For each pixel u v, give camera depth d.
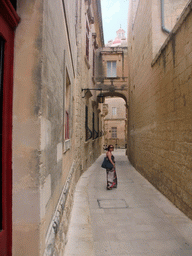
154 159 6.98
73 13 5.74
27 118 1.47
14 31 1.51
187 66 4.22
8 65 1.42
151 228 3.75
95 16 13.66
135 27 11.25
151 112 7.43
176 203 4.86
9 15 1.35
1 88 1.36
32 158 1.46
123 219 4.16
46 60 1.67
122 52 16.28
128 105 15.78
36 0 1.52
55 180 2.27
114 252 2.96
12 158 1.45
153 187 6.91
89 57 11.05
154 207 4.86
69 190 3.93
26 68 1.49
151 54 7.32
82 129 8.83
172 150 5.12
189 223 3.93
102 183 7.52
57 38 2.41
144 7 8.45
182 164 4.48
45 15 1.61
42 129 1.52
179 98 4.66
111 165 6.65
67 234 3.30
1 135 1.36
